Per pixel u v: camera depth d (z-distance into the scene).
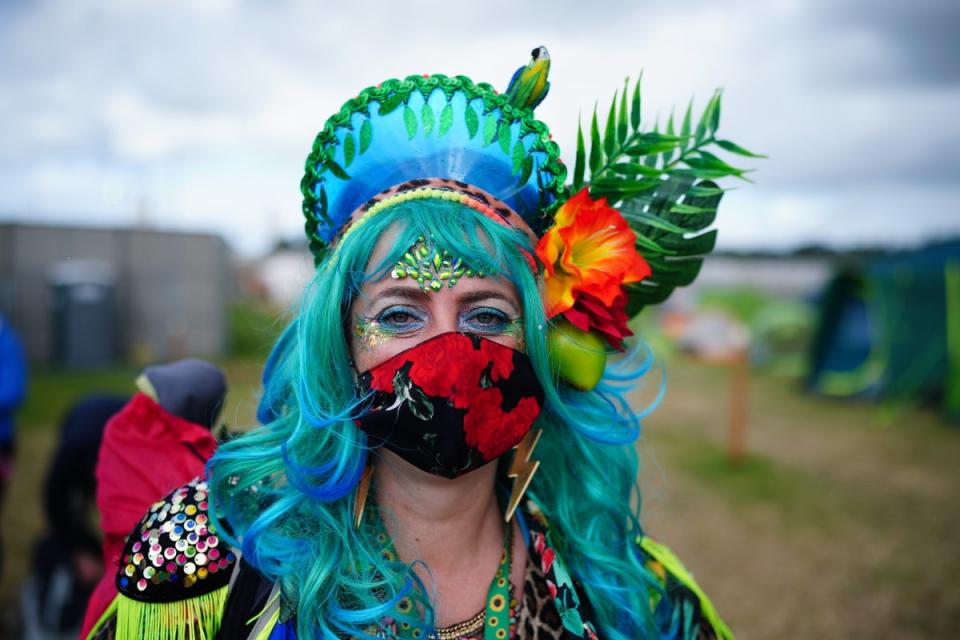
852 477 6.16
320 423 0.96
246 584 0.94
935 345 8.91
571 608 1.03
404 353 0.93
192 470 1.15
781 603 3.79
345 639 0.94
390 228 0.95
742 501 5.46
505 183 1.02
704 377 12.52
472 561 1.03
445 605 1.00
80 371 10.90
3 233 11.05
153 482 1.12
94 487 2.47
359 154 1.01
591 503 1.19
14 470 5.68
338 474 0.96
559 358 1.05
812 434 7.86
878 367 9.76
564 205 1.02
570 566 1.12
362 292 0.96
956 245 9.06
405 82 1.00
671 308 17.88
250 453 1.00
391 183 1.00
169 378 1.17
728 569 4.22
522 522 1.11
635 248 1.11
